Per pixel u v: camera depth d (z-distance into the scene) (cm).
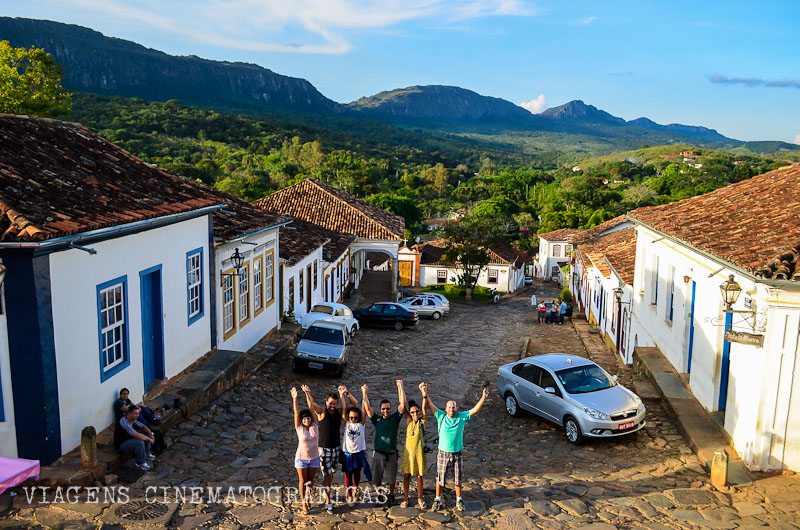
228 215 1664
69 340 891
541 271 7725
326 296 2930
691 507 820
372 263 6425
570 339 2578
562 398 1192
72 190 1002
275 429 1176
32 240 771
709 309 1188
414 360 2036
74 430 909
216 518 757
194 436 1084
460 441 809
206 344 1458
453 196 13712
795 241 925
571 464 1034
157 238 1182
